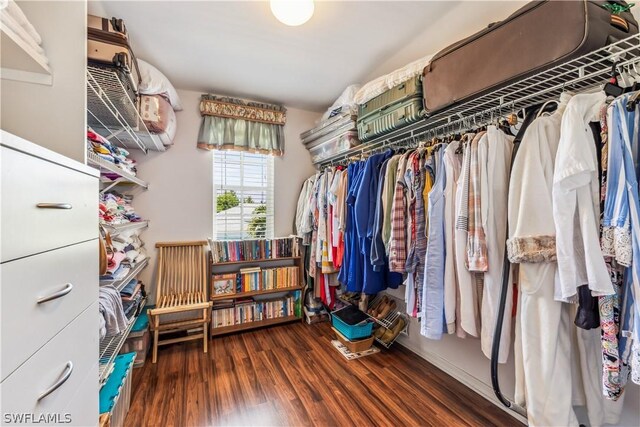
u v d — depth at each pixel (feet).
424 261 4.66
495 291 3.65
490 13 5.01
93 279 2.78
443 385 5.95
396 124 5.94
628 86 3.13
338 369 6.57
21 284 1.65
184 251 8.81
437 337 4.20
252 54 6.73
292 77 7.98
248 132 9.52
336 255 7.72
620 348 2.75
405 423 4.83
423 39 6.08
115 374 4.79
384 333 7.77
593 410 3.24
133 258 6.56
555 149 3.24
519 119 4.38
